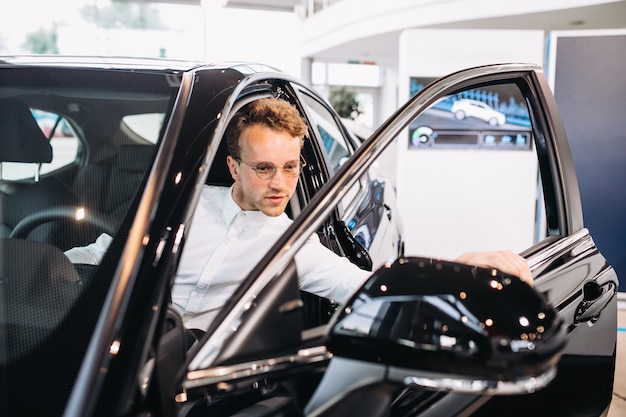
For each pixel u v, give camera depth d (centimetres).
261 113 119
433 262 78
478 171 529
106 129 115
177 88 118
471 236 539
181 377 68
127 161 107
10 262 93
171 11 980
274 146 119
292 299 79
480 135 524
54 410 73
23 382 76
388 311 71
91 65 134
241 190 130
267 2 1305
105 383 67
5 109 122
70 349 79
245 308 75
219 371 70
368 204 240
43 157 118
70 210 104
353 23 1148
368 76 1658
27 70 133
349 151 286
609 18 803
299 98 180
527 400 124
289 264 81
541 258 138
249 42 840
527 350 66
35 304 85
